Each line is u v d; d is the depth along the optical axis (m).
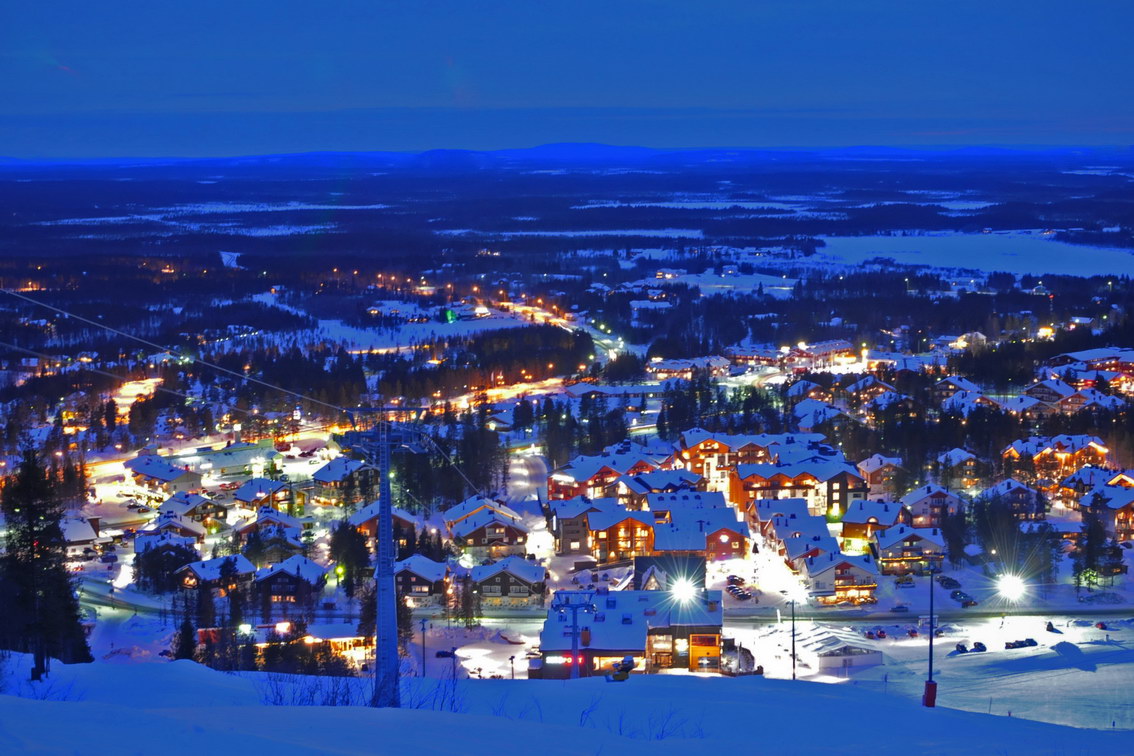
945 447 161.38
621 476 146.00
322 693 54.00
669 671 89.50
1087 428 167.62
